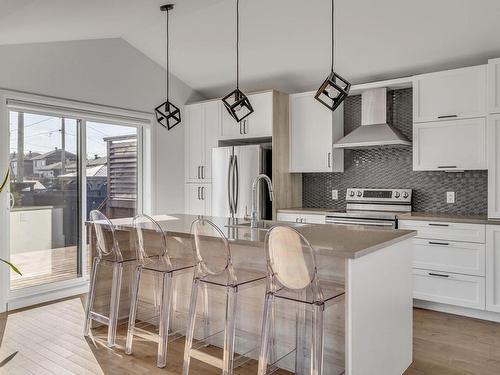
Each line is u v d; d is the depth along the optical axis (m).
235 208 5.02
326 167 4.73
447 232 3.79
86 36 4.36
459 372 2.65
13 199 4.07
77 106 4.45
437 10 3.61
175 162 5.65
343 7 3.80
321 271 2.47
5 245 3.92
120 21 4.03
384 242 2.33
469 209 4.20
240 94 3.57
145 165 5.35
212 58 5.06
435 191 4.40
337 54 4.43
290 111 5.04
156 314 3.53
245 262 2.85
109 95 4.79
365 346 2.18
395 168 4.66
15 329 3.43
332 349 2.42
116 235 3.61
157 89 5.37
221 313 3.01
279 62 4.83
